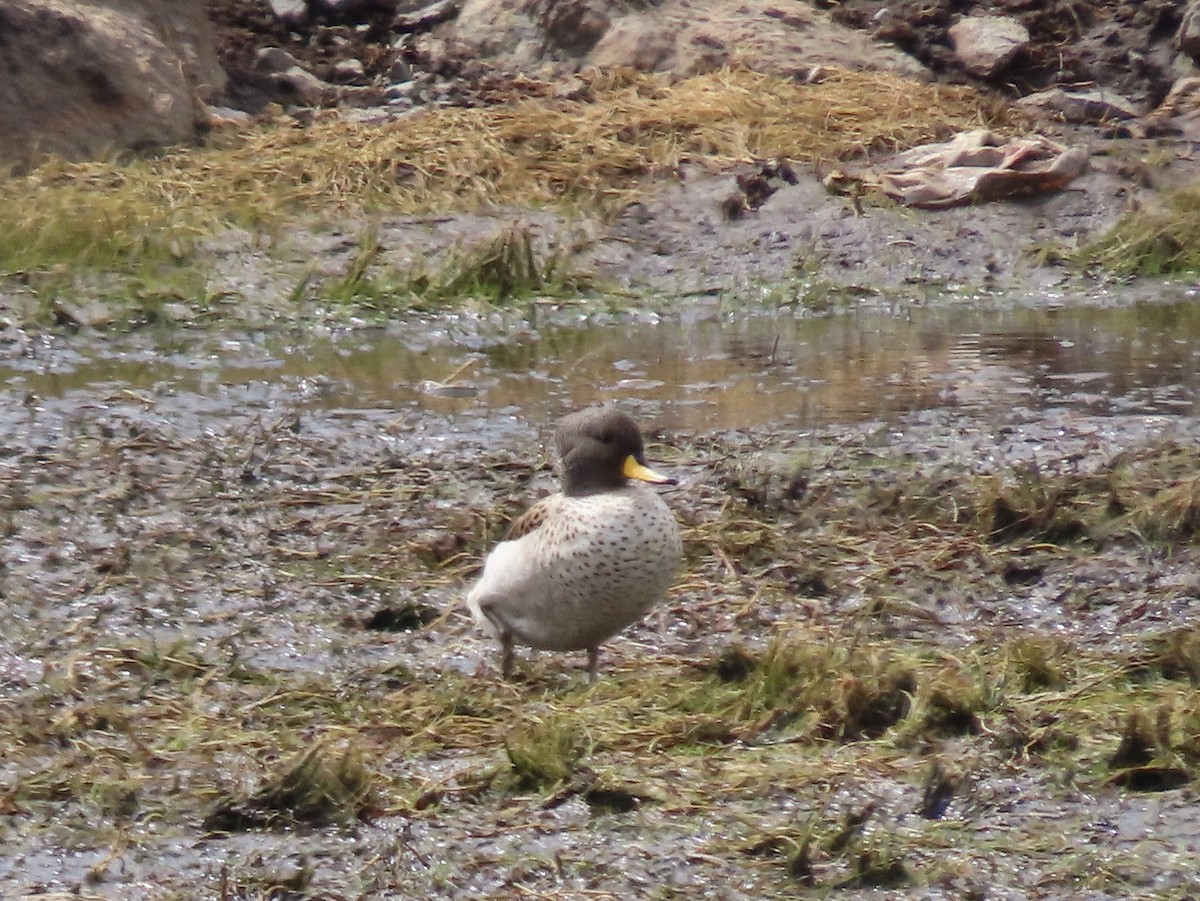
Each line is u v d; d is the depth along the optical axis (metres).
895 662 9.60
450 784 8.47
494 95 22.84
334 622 10.75
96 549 11.83
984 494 12.10
